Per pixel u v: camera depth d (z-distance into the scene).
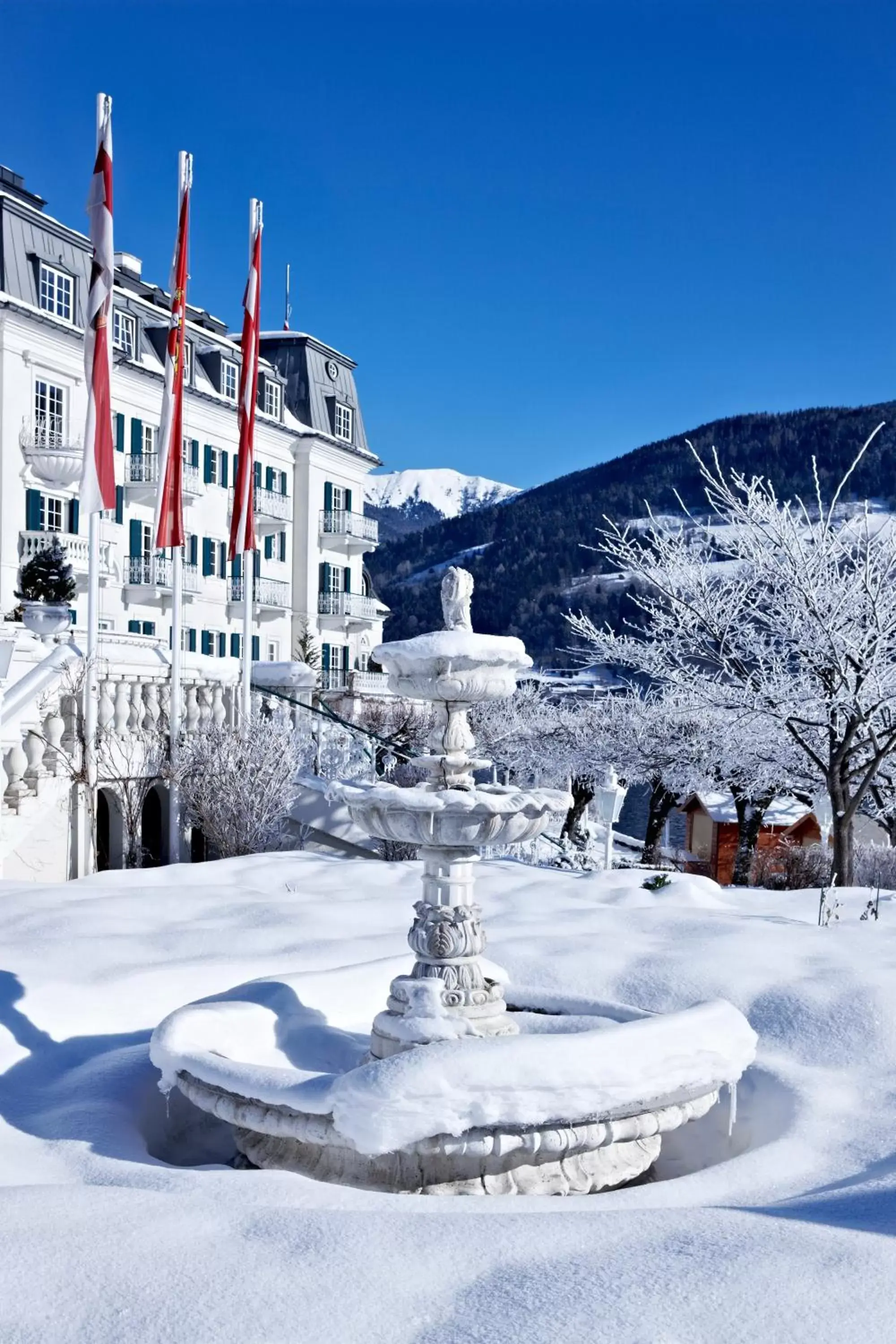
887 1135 4.83
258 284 17.34
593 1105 4.29
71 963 6.97
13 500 30.83
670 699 19.95
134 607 36.47
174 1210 3.33
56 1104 4.98
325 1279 2.85
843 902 11.55
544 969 7.44
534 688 35.12
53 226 32.34
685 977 7.25
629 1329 2.58
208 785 14.80
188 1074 4.70
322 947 7.63
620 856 30.39
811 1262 2.93
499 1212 3.59
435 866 5.31
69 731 13.67
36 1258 2.92
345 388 49.41
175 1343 2.53
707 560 18.72
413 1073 4.08
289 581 45.97
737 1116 5.58
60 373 32.53
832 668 16.83
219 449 41.28
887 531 17.12
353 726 20.44
